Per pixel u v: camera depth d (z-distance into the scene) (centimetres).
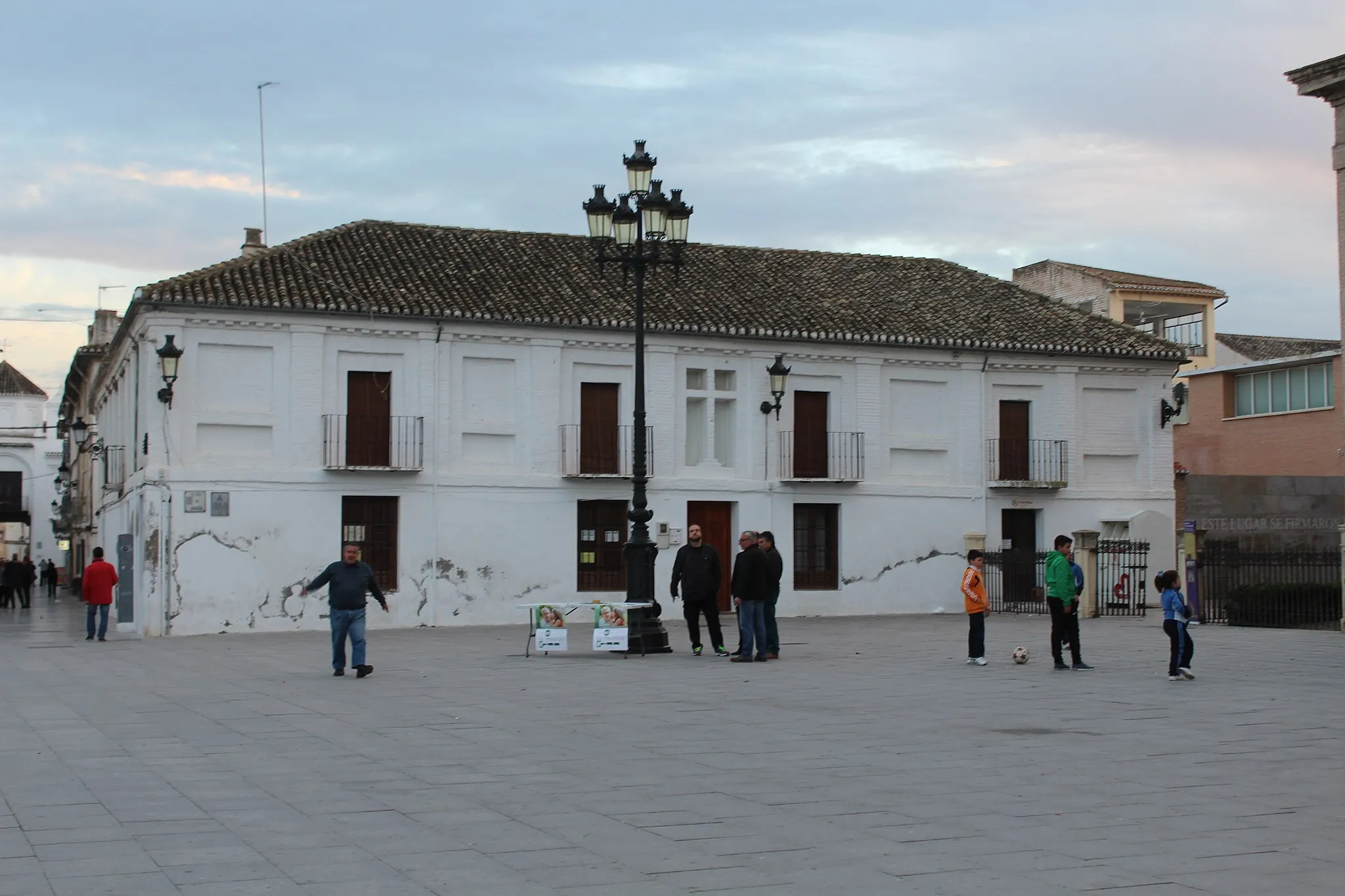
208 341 2897
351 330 2998
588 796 953
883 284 3784
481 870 745
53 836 826
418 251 3325
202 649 2388
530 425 3131
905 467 3469
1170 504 3688
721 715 1384
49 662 2106
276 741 1211
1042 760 1102
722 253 3734
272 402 2938
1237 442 4294
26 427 7562
